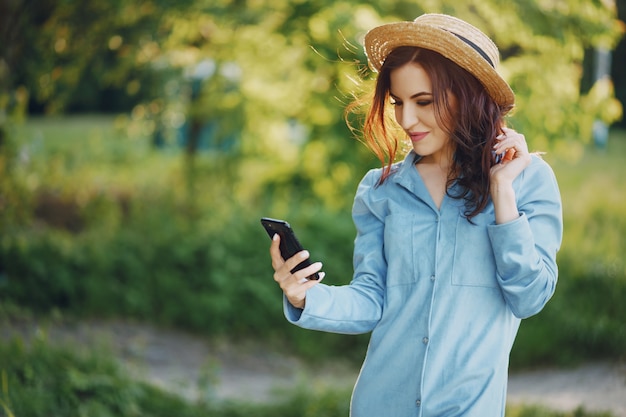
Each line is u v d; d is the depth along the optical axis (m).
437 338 2.12
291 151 10.05
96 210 10.30
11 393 4.43
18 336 5.16
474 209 2.12
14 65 7.59
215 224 9.28
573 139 8.33
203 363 7.42
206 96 10.09
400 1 7.78
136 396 5.12
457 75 2.10
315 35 8.17
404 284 2.19
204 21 8.86
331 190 9.42
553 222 2.15
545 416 5.07
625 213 10.62
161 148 15.55
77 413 4.62
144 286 8.63
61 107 8.97
